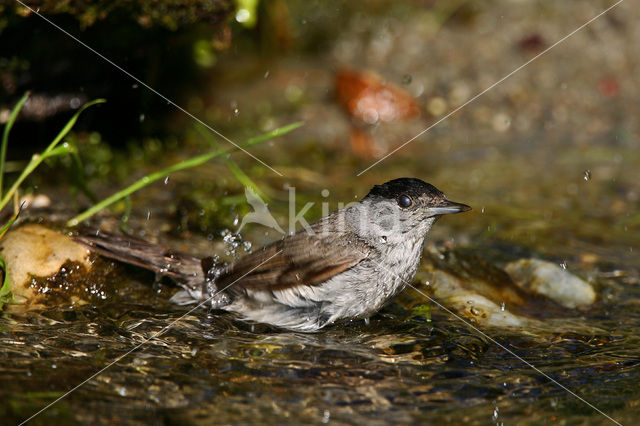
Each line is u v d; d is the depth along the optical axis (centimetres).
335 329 854
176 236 1083
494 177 1456
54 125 1240
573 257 1106
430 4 1953
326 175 1414
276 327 856
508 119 1708
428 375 726
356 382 703
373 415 641
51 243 887
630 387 711
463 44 1875
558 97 1762
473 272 991
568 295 959
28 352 714
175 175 1320
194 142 1462
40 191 1173
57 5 984
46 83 1181
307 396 669
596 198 1374
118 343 756
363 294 859
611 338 833
